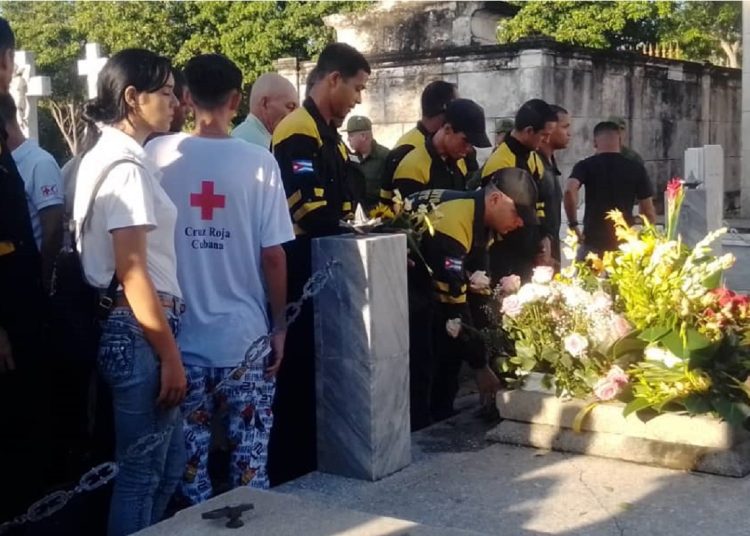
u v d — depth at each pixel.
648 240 4.77
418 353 4.98
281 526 2.91
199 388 3.66
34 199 3.83
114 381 3.20
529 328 4.65
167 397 3.19
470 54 12.88
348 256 4.05
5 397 3.58
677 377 4.29
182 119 4.46
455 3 14.55
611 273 4.82
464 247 4.90
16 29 29.28
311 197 4.43
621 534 3.56
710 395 4.20
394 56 13.49
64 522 3.89
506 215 4.94
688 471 4.18
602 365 4.51
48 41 28.97
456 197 4.96
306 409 4.48
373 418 4.10
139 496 3.26
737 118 18.59
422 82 13.30
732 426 4.14
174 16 22.70
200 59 3.76
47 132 29.70
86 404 3.91
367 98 13.77
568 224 7.66
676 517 3.70
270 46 20.94
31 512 3.04
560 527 3.64
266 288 3.79
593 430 4.45
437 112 5.73
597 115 13.97
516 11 16.61
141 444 3.15
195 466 3.73
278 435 4.52
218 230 3.66
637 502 3.86
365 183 6.32
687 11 22.41
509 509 3.82
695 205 7.99
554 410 4.54
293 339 4.43
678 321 4.40
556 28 17.11
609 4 17.44
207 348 3.64
